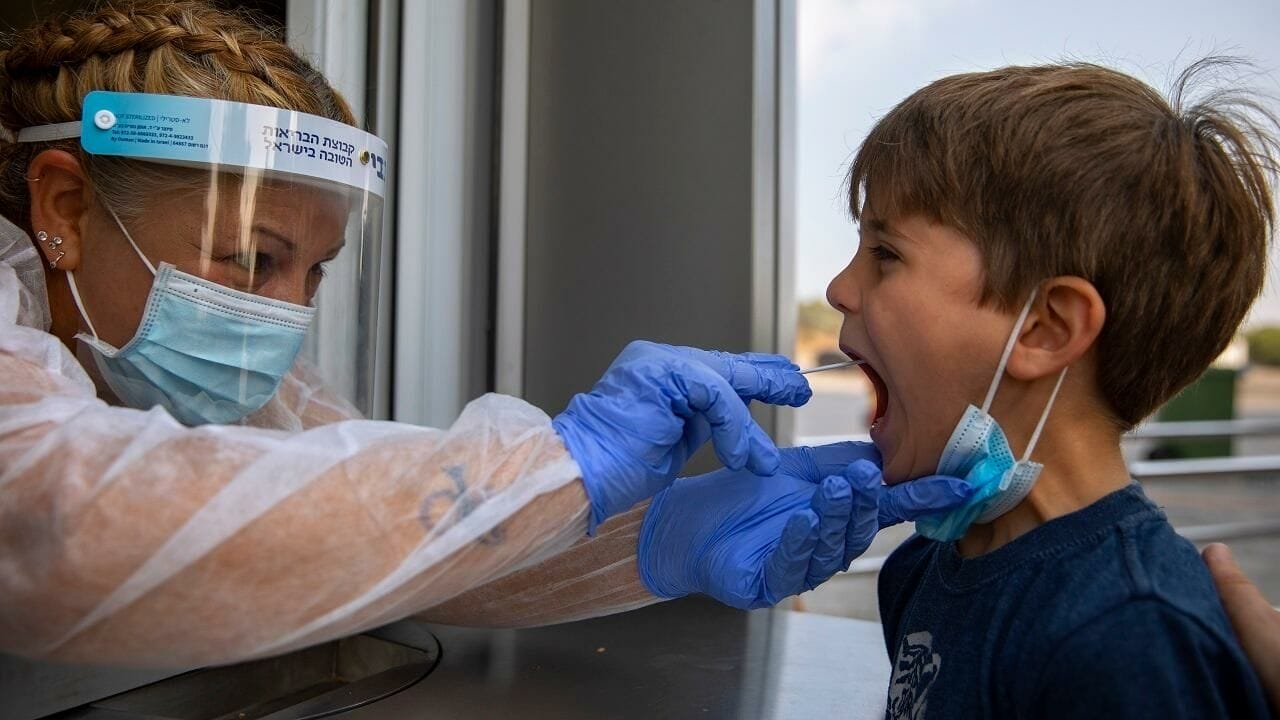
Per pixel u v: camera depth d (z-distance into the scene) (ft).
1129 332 2.23
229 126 2.68
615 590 3.04
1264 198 2.33
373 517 2.02
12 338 2.42
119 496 1.87
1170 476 11.48
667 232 4.70
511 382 4.98
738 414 2.47
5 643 2.02
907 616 2.74
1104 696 1.88
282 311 2.98
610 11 4.86
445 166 4.58
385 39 4.33
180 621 1.93
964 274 2.30
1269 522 11.28
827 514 2.36
